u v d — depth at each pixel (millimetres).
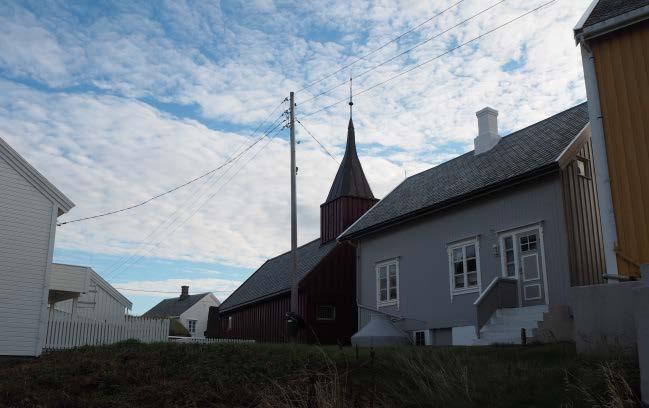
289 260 39594
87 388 13156
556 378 10773
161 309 74062
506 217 20578
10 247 20625
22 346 20234
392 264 26062
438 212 23719
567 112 22469
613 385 9422
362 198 34250
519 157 21484
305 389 12000
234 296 42562
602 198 13375
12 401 12234
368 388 11812
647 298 9273
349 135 37219
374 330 23812
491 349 13867
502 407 9945
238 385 12781
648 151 13008
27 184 21344
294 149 26984
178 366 14234
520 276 19672
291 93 27578
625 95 13531
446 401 10484
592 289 12016
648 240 12695
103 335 23531
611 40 13938
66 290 26078
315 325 30297
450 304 22469
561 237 18344
